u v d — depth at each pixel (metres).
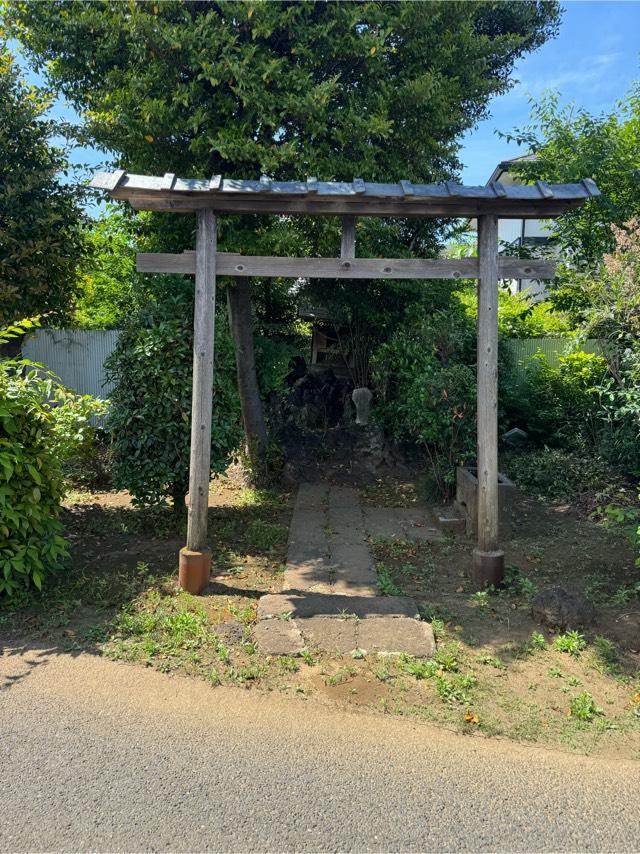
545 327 11.11
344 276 4.71
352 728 3.18
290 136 7.02
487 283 4.69
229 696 3.45
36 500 4.55
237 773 2.83
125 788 2.72
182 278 6.61
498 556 4.88
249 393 8.46
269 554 5.81
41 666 3.74
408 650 3.91
